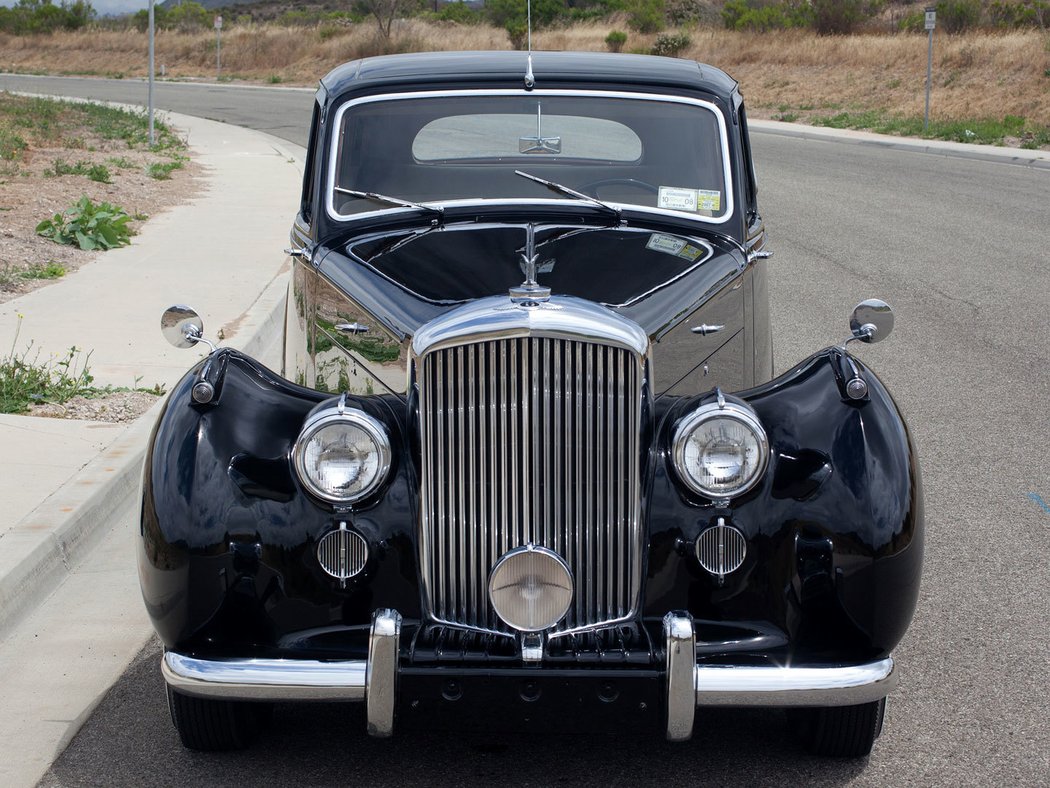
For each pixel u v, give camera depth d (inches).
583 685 121.1
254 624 127.1
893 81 1234.0
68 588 185.6
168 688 132.7
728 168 175.3
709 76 184.2
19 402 254.4
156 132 881.5
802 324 351.6
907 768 137.8
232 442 131.7
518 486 124.4
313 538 128.4
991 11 1489.9
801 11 1717.5
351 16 2395.4
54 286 370.0
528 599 122.6
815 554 126.9
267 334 334.0
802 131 1010.1
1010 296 394.3
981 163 797.9
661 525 129.1
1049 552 199.5
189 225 492.4
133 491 222.5
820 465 130.4
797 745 142.3
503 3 2060.8
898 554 126.6
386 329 144.9
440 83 177.0
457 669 121.2
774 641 127.1
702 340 154.9
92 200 540.4
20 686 155.9
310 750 140.6
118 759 138.7
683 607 129.0
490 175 174.7
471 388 122.7
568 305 126.0
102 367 284.0
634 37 1740.9
